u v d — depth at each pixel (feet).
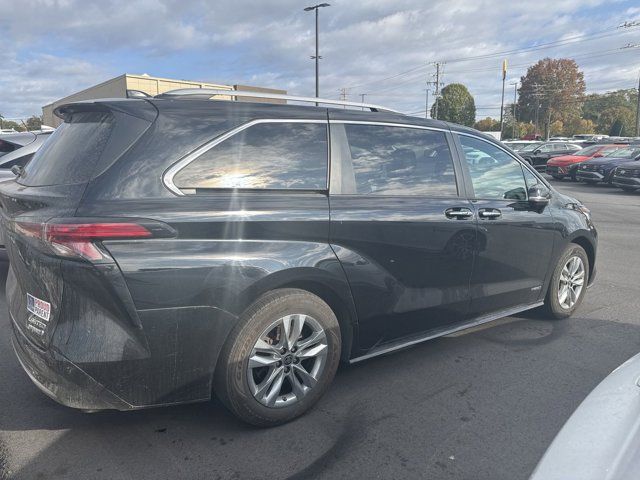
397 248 10.82
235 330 8.83
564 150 100.17
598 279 21.21
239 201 8.93
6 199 9.30
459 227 11.97
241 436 9.37
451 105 249.75
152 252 8.05
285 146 9.83
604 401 6.39
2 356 12.67
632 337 14.51
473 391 11.23
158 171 8.48
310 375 9.88
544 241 14.47
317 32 93.50
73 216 7.82
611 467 5.12
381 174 11.05
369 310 10.59
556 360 12.88
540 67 318.04
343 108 11.19
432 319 11.93
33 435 9.32
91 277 7.75
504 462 8.73
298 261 9.27
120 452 8.85
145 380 8.26
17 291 9.38
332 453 8.91
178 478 8.20
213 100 9.55
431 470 8.50
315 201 9.80
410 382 11.62
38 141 21.13
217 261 8.49
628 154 68.49
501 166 13.88
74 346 7.87
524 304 14.62
